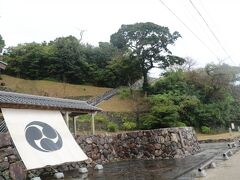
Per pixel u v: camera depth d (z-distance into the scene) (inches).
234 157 539.5
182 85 1411.2
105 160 601.9
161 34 1521.9
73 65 1674.5
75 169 500.1
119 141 674.2
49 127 467.8
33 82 1615.4
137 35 1534.2
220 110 1405.0
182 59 1581.0
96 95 1552.7
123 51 1622.8
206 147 830.5
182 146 649.6
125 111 1286.9
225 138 1040.2
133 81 1662.2
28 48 1729.8
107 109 1299.2
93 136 593.9
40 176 431.2
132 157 657.6
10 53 1723.7
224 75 1445.6
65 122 539.2
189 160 551.2
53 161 418.3
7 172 358.9
